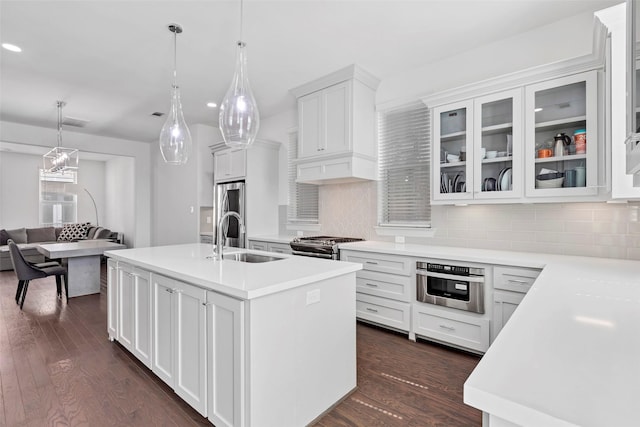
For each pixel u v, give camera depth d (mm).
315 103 3656
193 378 1795
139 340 2336
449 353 2605
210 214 5613
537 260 2244
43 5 2301
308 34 2705
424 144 3363
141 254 2582
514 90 2480
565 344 778
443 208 3217
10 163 7504
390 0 2273
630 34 945
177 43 2830
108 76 3488
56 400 1969
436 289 2695
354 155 3357
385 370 2334
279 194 4871
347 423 1768
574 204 2506
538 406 524
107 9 2350
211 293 1663
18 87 3764
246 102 2270
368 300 3123
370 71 3430
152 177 6684
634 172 1157
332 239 3645
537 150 2436
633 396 547
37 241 7285
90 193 8688
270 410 1558
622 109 1828
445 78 3164
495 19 2520
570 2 2320
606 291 1329
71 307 3898
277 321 1588
